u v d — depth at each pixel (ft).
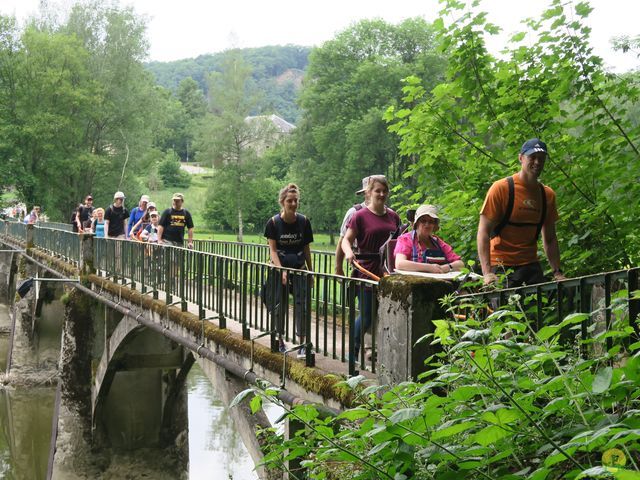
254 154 203.21
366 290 20.65
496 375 10.77
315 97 168.66
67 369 56.13
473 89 24.89
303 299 21.11
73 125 167.53
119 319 52.44
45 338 89.35
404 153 27.20
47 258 77.25
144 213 56.54
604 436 8.88
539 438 10.34
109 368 51.52
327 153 164.66
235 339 25.48
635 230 22.08
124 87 175.11
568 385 10.15
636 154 22.29
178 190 350.64
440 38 25.09
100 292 51.85
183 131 473.67
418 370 14.61
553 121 24.39
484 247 16.99
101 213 62.69
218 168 204.44
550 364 11.70
